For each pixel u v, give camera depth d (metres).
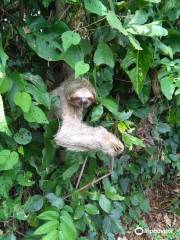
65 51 1.08
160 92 1.43
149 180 1.65
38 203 1.21
